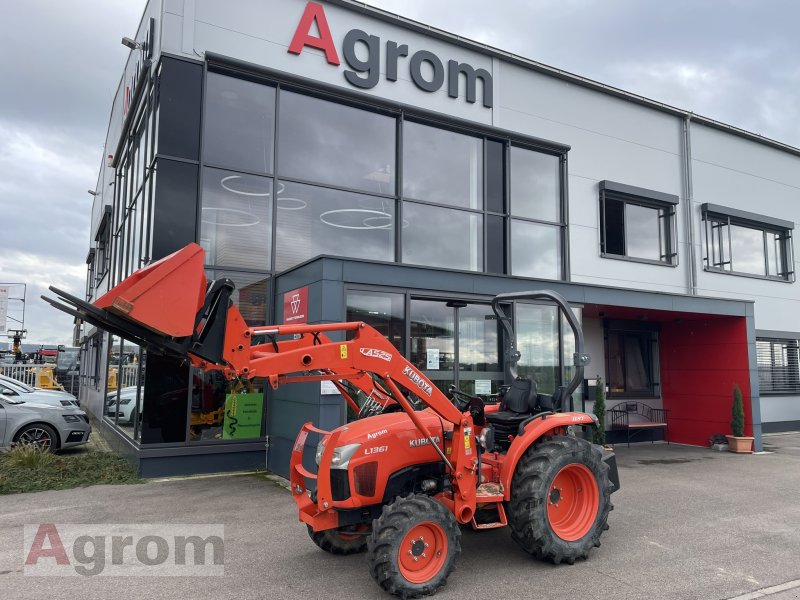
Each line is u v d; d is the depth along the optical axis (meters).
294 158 9.89
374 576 4.33
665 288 14.05
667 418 13.76
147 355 8.41
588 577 4.80
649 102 14.00
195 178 8.99
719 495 7.83
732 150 15.71
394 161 10.70
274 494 7.46
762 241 16.22
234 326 4.21
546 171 12.48
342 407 7.71
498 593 4.47
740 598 4.40
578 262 12.77
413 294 8.79
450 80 11.37
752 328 12.46
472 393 9.54
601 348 13.34
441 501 5.07
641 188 13.79
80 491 7.59
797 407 15.86
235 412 8.96
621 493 7.95
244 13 9.55
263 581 4.68
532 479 5.00
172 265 3.86
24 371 19.14
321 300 7.93
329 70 10.17
